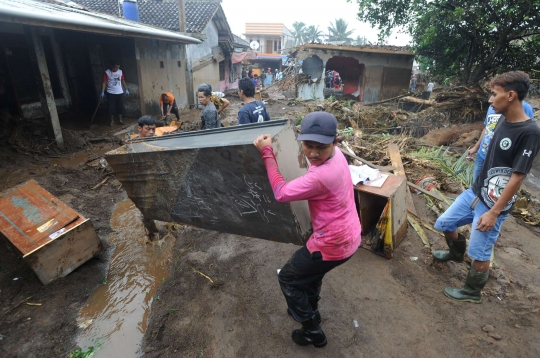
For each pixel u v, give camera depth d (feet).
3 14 15.48
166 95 30.86
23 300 9.68
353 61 66.08
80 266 11.19
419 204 15.38
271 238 8.66
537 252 12.21
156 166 9.08
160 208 10.11
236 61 80.23
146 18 53.52
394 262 11.43
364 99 60.85
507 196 7.75
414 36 41.75
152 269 11.47
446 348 8.16
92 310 9.62
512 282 10.46
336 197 6.34
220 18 58.80
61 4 30.91
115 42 31.27
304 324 7.80
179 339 8.52
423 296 9.89
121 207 15.80
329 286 10.30
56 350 8.25
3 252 11.62
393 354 8.04
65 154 21.56
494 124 10.34
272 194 7.54
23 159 19.45
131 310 9.68
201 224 9.75
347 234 6.60
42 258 9.92
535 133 7.36
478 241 8.80
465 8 34.60
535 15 32.14
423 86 75.82
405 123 32.63
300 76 58.75
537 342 8.30
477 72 38.83
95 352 8.26
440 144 27.96
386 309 9.41
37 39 19.57
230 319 9.12
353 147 20.98
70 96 31.22
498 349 8.11
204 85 15.79
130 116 33.71
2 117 21.26
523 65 37.11
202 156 7.97
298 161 7.95
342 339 8.46
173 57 39.42
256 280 10.62
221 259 11.69
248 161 7.26
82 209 15.01
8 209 10.79
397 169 17.53
